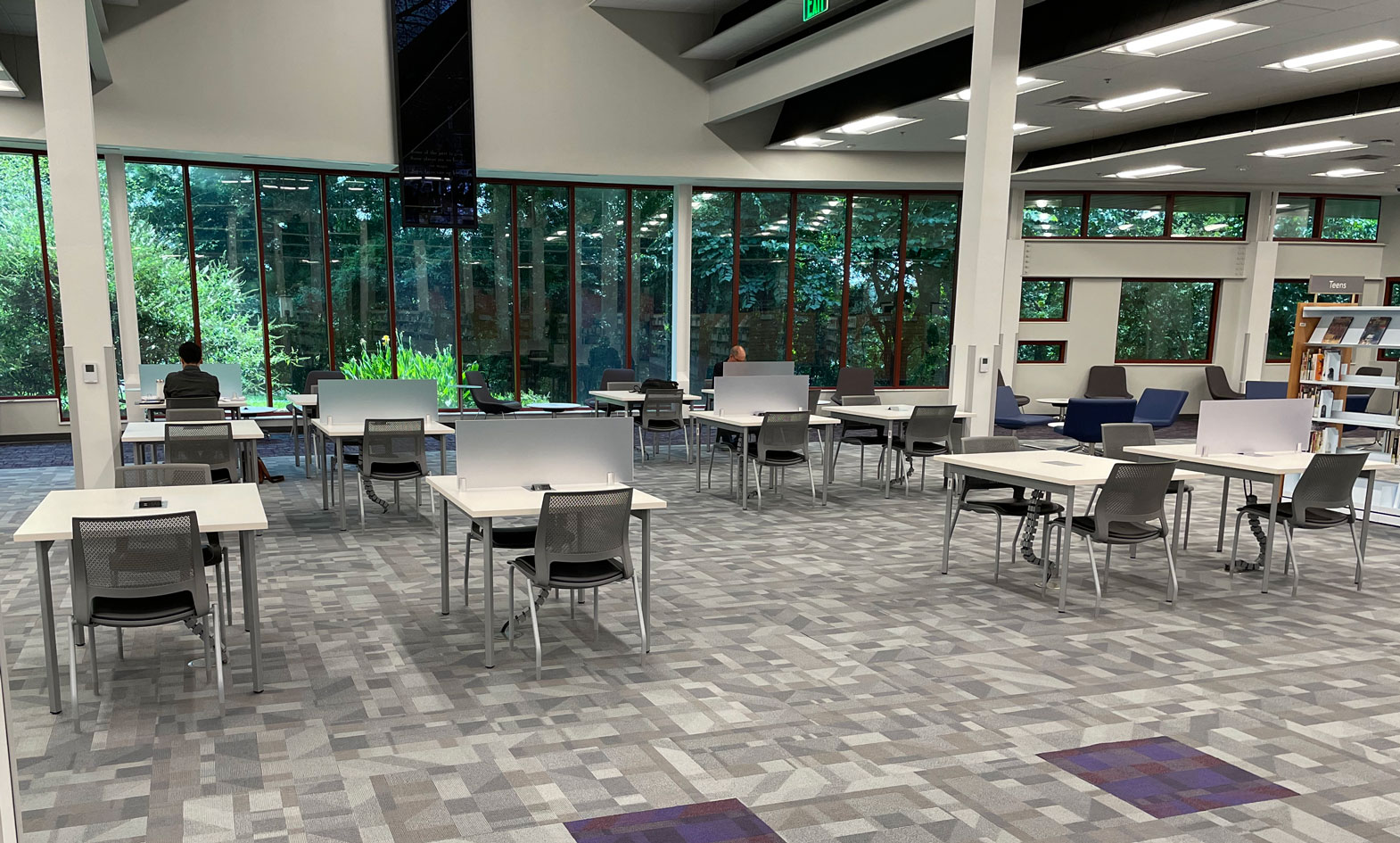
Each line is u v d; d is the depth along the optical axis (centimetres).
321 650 404
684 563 566
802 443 746
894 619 461
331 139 1002
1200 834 266
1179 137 1000
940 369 1362
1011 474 500
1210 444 579
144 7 912
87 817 264
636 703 352
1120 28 680
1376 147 1005
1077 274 1348
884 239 1320
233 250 1074
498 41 1052
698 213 1258
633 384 1051
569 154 1095
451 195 1038
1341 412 766
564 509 367
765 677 381
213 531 344
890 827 267
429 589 500
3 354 1032
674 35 1116
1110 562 586
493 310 1203
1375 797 290
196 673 374
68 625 428
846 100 999
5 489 770
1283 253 1374
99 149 932
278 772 293
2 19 843
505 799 279
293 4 972
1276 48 708
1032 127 1050
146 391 860
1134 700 362
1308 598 514
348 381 683
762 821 269
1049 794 288
